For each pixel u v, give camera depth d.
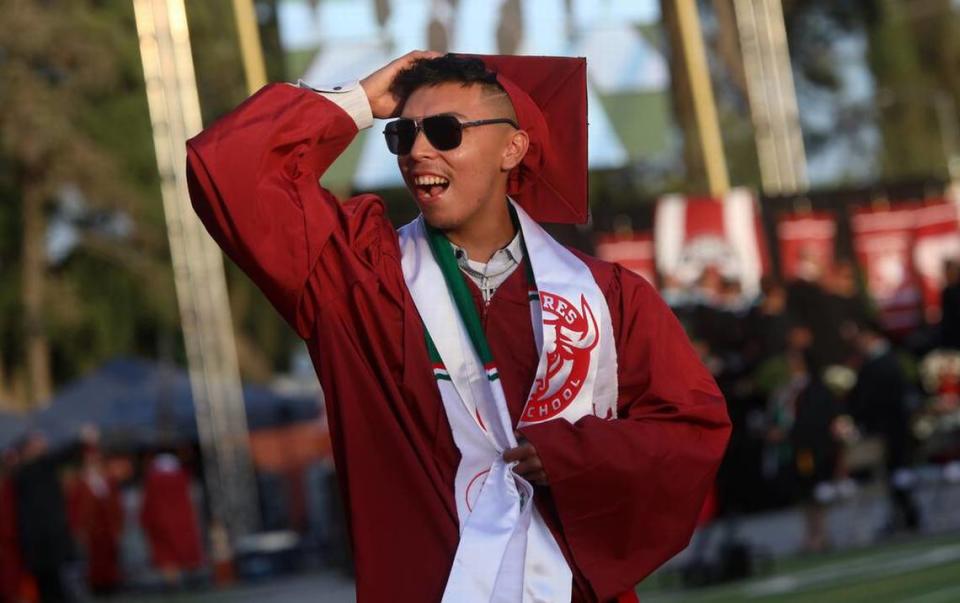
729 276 18.36
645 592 14.21
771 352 18.03
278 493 24.38
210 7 31.72
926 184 18.95
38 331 34.38
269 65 26.33
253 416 24.78
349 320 4.03
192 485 26.30
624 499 3.94
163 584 22.53
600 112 18.42
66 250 35.09
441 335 4.02
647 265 18.31
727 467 16.94
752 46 20.89
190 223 20.25
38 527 19.67
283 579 20.75
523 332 4.06
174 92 19.44
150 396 25.28
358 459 4.00
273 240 3.94
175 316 34.44
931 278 19.00
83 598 22.06
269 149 3.95
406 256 4.12
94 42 31.80
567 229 17.97
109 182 32.47
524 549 3.89
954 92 42.69
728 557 14.12
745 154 36.38
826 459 16.02
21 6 31.34
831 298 18.58
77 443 24.88
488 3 17.88
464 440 3.97
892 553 15.04
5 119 31.75
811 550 16.11
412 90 4.12
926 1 42.81
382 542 3.96
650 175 35.75
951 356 19.64
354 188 17.58
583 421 3.96
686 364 4.14
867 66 41.88
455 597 3.81
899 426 16.52
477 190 4.07
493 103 4.09
